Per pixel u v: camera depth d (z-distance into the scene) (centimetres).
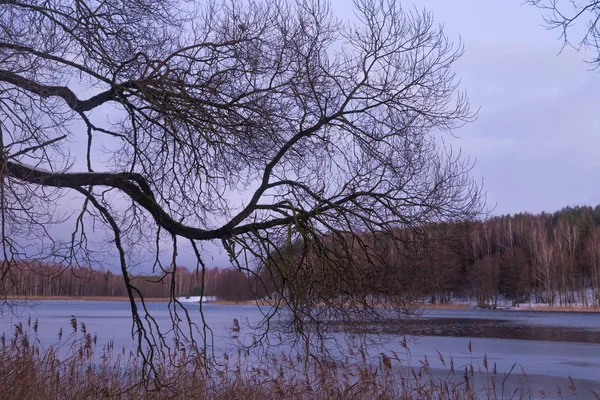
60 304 7838
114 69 784
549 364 2203
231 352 1170
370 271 876
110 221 816
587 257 7525
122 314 5131
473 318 5206
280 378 947
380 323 893
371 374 962
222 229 830
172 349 1108
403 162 867
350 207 859
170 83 761
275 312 861
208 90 794
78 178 768
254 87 816
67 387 866
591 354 2509
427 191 875
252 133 809
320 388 910
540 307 6775
